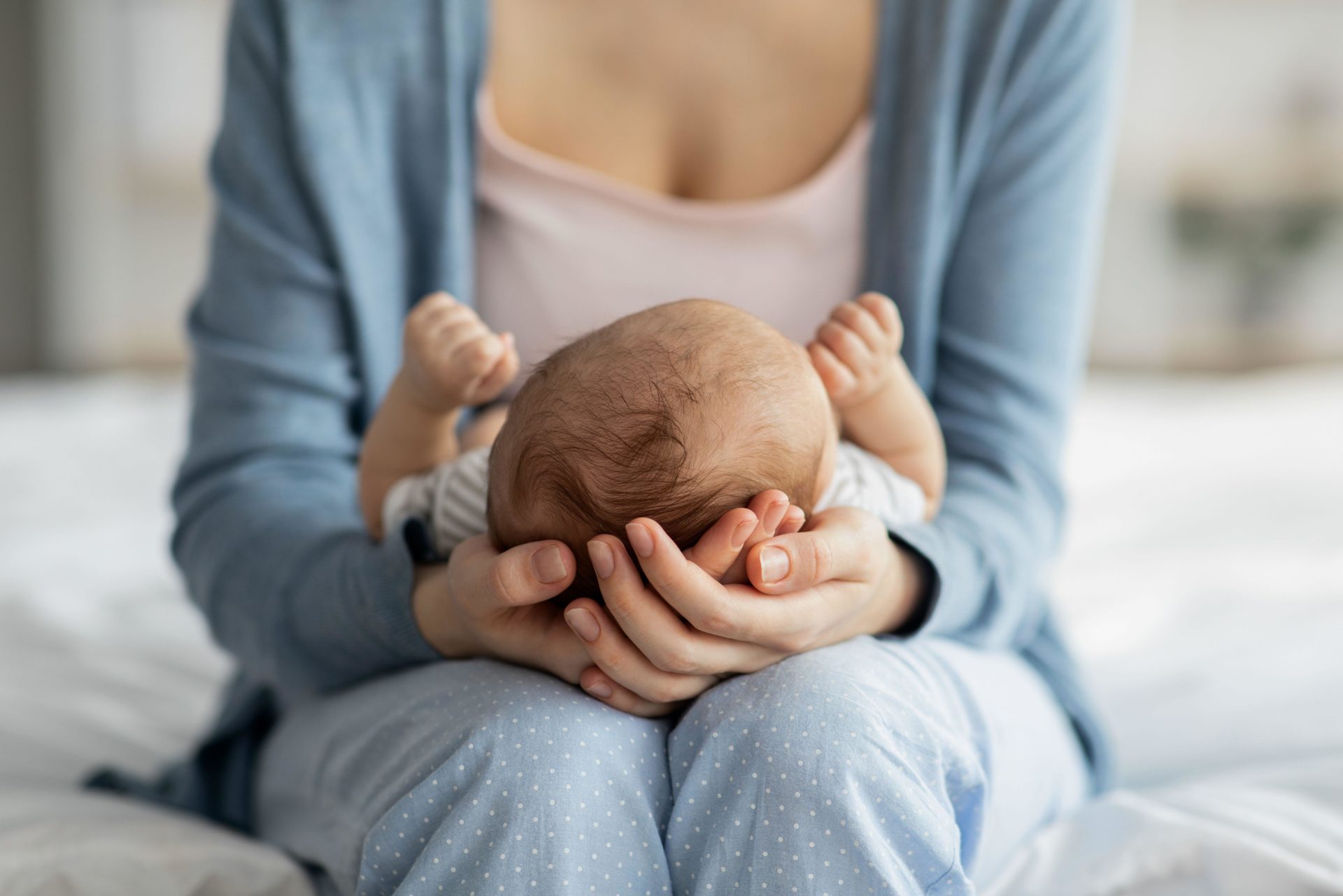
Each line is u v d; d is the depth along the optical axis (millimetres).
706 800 691
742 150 1143
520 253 1149
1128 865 837
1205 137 3746
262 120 1109
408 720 769
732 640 720
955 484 1004
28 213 3988
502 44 1158
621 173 1157
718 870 676
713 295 1129
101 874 860
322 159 1083
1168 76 3715
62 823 908
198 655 1463
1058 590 1608
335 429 1088
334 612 871
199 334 1117
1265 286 3805
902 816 670
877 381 899
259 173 1099
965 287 1091
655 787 714
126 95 3947
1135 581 1628
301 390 1078
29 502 2098
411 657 853
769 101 1136
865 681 710
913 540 833
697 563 711
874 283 1096
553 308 1148
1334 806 903
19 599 1586
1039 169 1080
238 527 978
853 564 746
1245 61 3684
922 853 675
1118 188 3781
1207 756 1125
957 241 1100
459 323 884
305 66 1087
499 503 791
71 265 4020
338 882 826
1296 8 3627
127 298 4043
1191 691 1252
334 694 939
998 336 1072
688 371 766
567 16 1152
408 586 825
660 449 743
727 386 762
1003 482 1016
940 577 833
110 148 3973
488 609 744
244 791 1082
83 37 3918
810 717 678
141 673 1413
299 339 1086
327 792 844
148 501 2131
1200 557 1705
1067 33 1079
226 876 885
